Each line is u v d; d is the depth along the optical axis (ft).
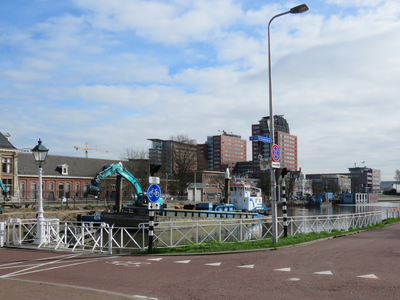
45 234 57.21
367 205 375.86
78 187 245.86
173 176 272.51
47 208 159.74
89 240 86.63
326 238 61.52
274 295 25.76
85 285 29.22
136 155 255.91
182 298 25.23
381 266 35.60
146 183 227.20
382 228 84.94
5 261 41.47
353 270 33.81
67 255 46.11
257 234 98.53
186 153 272.51
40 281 30.48
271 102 55.72
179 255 44.88
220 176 333.62
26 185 220.64
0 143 208.64
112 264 38.91
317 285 28.40
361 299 24.45
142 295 26.05
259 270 34.63
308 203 332.60
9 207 164.14
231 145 582.76
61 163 245.65
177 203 242.58
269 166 55.21
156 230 104.88
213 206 141.38
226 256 43.80
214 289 27.61
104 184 230.68
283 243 52.26
